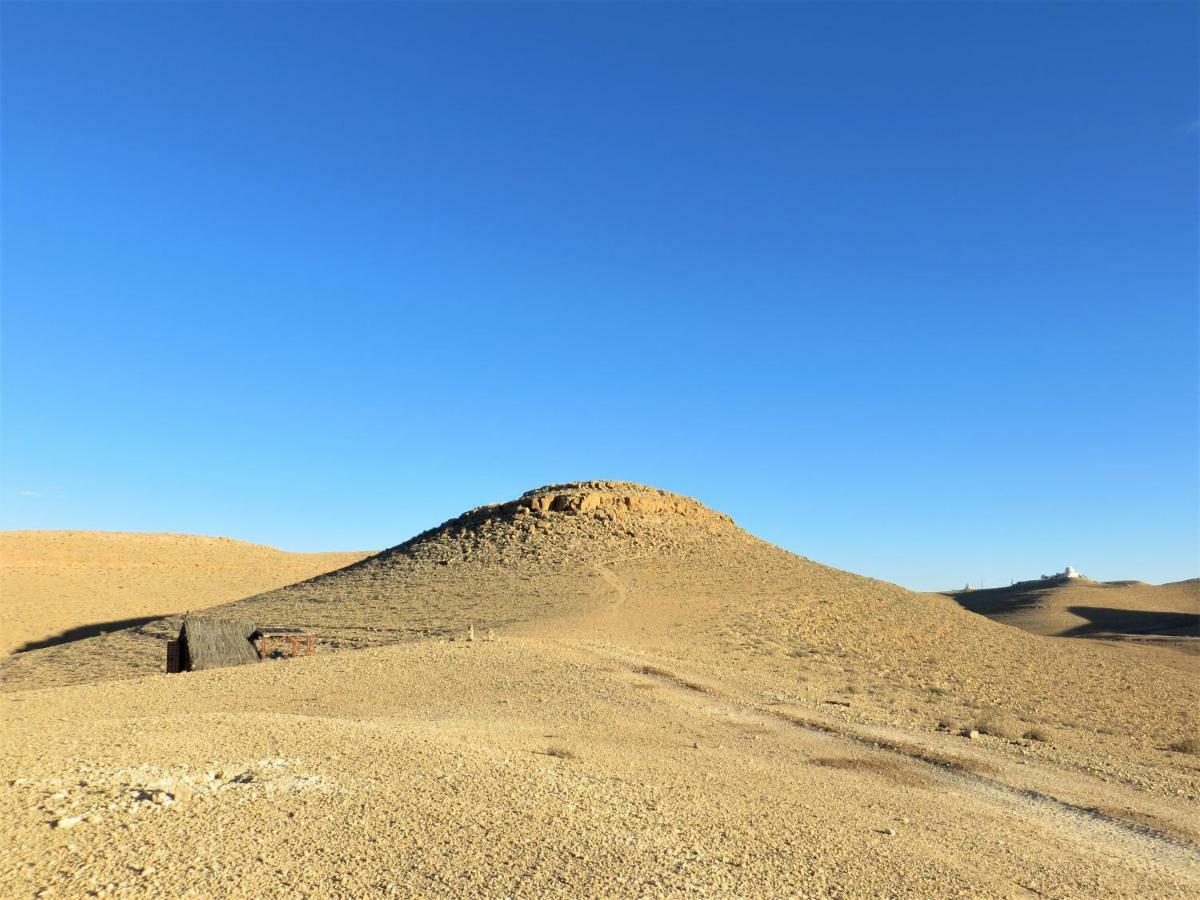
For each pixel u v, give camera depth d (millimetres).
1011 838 12102
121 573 102125
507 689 26094
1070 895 9539
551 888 7621
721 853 9211
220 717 15820
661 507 86812
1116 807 15266
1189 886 10625
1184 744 24641
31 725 18031
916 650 50031
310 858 7863
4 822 8211
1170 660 68562
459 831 8859
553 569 67688
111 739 12734
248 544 136625
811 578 68062
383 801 9672
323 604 62531
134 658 49594
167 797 9164
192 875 7270
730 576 66312
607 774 12844
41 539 112688
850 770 16859
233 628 39750
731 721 22594
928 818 12789
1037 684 42469
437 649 34000
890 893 8672
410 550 81000
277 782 10180
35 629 76188
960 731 23562
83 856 7500
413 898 7199
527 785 11016
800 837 10328
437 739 14203
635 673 30609
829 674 38719
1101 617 130250
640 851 8859
